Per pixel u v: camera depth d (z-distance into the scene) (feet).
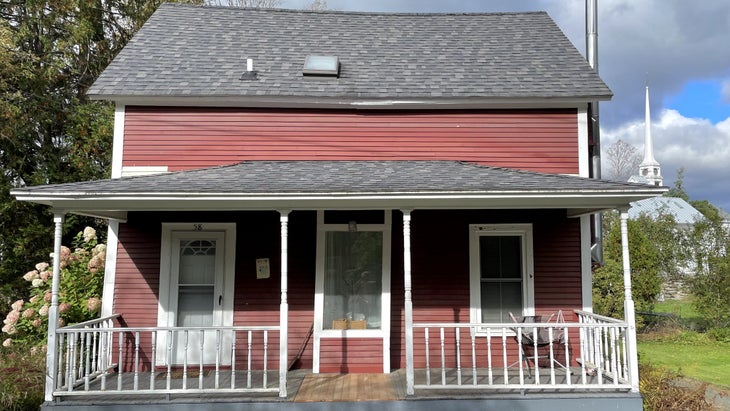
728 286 52.70
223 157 27.96
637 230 55.57
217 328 20.31
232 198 20.18
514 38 34.71
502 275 26.94
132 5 54.65
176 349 25.91
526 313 26.45
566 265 26.86
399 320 26.11
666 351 45.39
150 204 20.90
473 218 27.04
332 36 34.65
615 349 21.65
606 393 20.40
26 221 44.96
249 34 34.04
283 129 28.37
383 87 28.81
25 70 43.75
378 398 20.22
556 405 20.22
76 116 47.26
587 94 27.71
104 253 31.73
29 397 23.43
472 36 35.19
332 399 20.15
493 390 20.66
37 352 28.50
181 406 19.88
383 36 35.14
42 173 45.88
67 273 32.07
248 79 28.96
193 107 28.19
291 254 26.50
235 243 26.58
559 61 31.48
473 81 29.45
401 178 22.85
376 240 25.82
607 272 50.16
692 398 24.27
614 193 20.18
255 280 26.37
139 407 19.83
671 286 70.64
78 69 51.72
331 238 25.82
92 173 47.29
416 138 28.58
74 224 46.01
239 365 25.77
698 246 58.59
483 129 28.60
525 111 28.71
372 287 25.53
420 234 26.86
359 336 25.08
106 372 23.04
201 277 26.50
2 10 47.29
